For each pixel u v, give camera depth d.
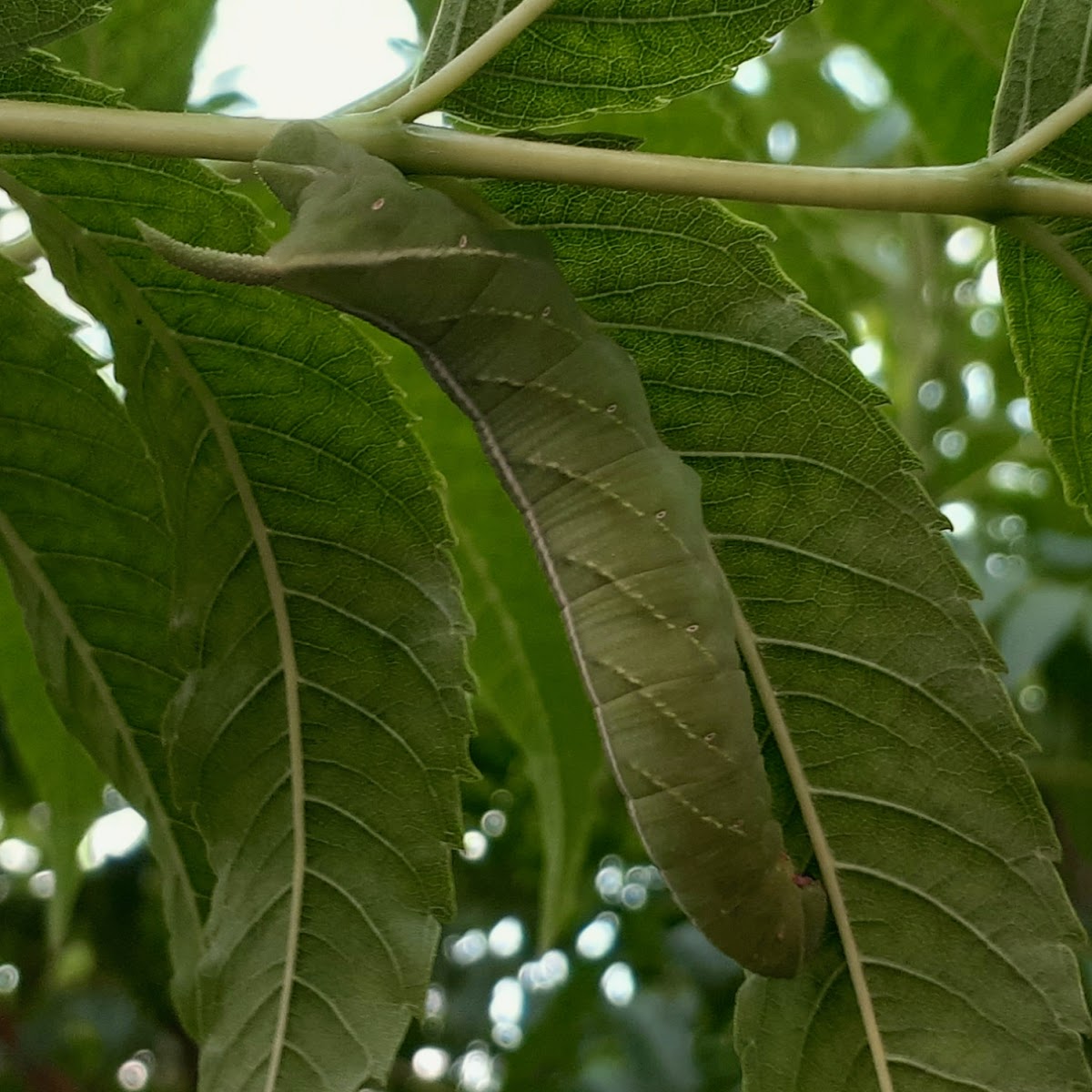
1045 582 0.22
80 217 0.10
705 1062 0.28
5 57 0.09
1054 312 0.11
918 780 0.11
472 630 0.12
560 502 0.10
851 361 0.10
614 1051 0.30
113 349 0.11
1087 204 0.10
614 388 0.10
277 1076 0.12
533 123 0.10
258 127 0.09
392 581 0.12
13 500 0.13
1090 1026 0.11
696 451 0.11
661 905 0.28
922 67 0.15
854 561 0.11
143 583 0.13
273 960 0.12
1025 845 0.11
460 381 0.10
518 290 0.10
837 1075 0.11
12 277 0.12
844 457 0.10
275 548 0.12
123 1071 0.35
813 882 0.11
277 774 0.12
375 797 0.12
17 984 0.32
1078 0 0.10
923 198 0.10
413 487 0.11
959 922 0.11
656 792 0.10
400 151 0.10
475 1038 0.30
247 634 0.12
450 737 0.12
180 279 0.11
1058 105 0.10
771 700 0.11
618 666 0.10
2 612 0.16
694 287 0.10
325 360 0.11
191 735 0.12
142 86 0.15
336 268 0.09
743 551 0.11
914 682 0.11
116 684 0.13
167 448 0.12
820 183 0.09
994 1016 0.11
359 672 0.12
